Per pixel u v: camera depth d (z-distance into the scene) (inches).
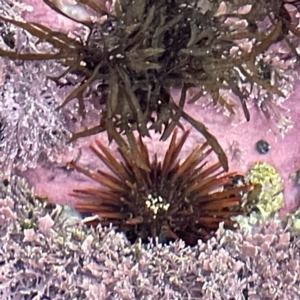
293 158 16.6
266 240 15.4
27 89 15.3
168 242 15.4
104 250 15.1
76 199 15.9
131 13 14.3
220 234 15.4
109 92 14.3
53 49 15.5
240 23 15.2
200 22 14.5
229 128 16.4
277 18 15.4
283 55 16.2
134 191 15.1
